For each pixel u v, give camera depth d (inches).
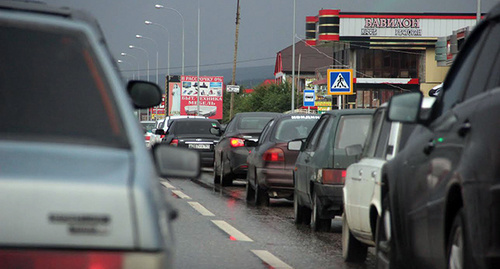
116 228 311.4
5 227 302.0
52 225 305.9
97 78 367.6
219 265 912.9
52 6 484.1
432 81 7628.0
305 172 1277.1
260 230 1252.5
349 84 3513.8
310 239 1154.7
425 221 566.9
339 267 917.2
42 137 347.6
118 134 356.8
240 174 2185.0
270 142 1625.2
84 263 308.0
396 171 663.8
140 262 313.0
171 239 358.6
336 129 1191.6
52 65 365.7
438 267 546.6
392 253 667.4
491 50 541.0
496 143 454.3
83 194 310.7
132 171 331.9
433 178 548.4
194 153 427.5
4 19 373.4
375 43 7628.0
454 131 523.2
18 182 306.3
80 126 355.6
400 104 587.2
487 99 491.2
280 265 922.7
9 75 359.9
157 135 3750.0
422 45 7598.4
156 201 328.5
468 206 470.3
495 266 444.1
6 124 349.1
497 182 444.8
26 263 303.3
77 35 377.7
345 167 1165.7
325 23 7632.9
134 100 708.0
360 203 860.0
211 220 1376.7
